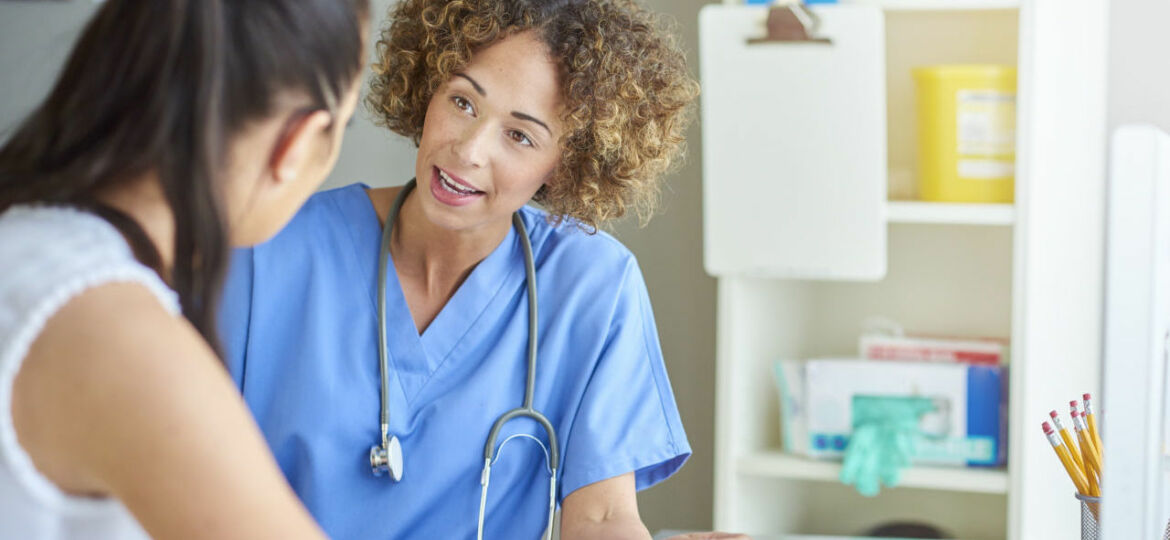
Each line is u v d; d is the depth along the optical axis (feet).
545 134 4.04
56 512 2.21
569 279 4.55
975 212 6.07
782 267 6.28
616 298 4.54
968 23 6.70
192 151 2.23
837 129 6.04
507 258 4.50
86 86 2.26
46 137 2.29
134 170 2.27
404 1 4.39
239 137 2.33
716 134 6.25
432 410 4.29
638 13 4.40
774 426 7.07
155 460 2.10
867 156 6.02
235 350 4.19
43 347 2.10
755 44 6.06
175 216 2.27
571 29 4.00
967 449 6.31
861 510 7.32
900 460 6.31
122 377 2.09
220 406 2.19
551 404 4.47
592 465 4.35
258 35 2.28
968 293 6.93
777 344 7.07
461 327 4.38
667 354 7.62
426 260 4.40
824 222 6.15
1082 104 6.16
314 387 4.18
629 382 4.53
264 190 2.44
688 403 7.60
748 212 6.27
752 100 6.14
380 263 4.34
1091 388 6.19
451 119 4.05
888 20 6.84
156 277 2.28
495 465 4.33
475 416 4.31
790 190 6.18
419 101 4.37
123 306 2.15
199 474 2.12
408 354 4.32
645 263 7.60
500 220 4.41
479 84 3.98
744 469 6.57
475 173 4.00
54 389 2.10
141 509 2.14
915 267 7.04
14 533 2.19
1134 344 2.39
